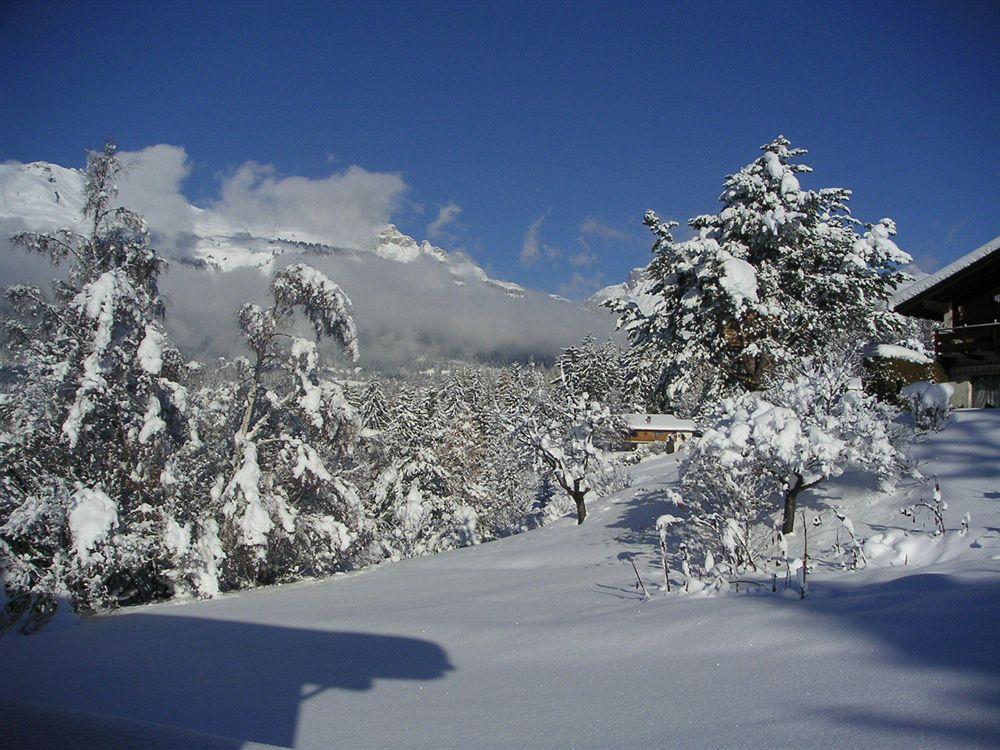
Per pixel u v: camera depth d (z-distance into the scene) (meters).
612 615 8.64
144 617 16.56
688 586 9.39
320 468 23.06
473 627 9.59
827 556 11.41
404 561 26.16
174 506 21.69
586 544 19.08
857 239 24.25
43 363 20.11
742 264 22.09
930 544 10.31
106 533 18.14
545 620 9.32
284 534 21.83
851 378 15.12
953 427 17.19
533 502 43.12
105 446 21.22
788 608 6.91
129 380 21.45
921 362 24.38
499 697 5.88
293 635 11.05
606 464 33.09
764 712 4.30
